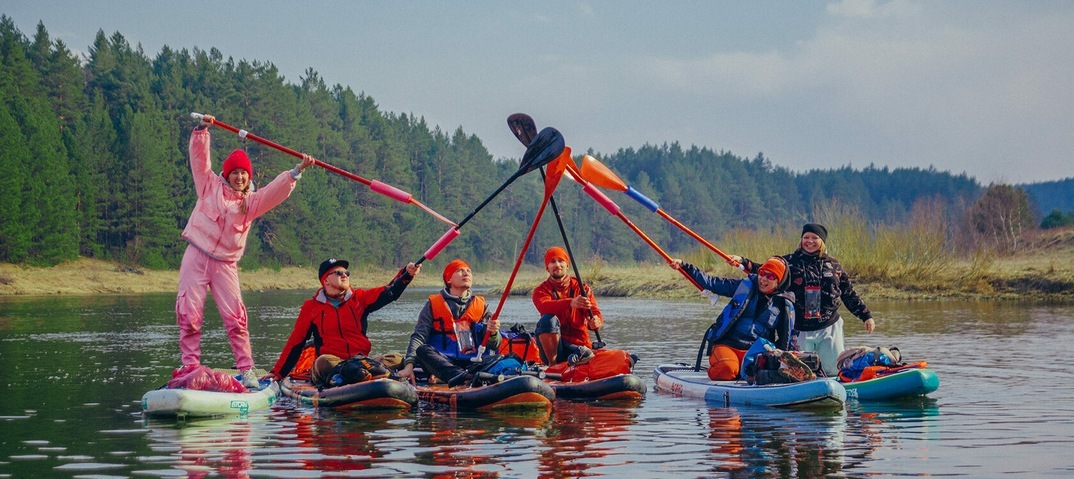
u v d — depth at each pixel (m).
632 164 163.75
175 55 100.12
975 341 13.41
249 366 8.40
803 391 7.70
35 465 5.54
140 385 9.44
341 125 92.88
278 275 67.00
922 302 22.89
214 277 8.28
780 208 168.12
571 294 9.51
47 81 71.31
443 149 103.88
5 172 49.25
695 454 5.80
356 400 7.77
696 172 157.75
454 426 6.90
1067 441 6.16
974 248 31.92
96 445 6.15
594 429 6.75
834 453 5.80
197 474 5.29
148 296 40.09
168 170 66.12
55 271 50.53
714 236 138.62
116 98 77.62
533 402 7.71
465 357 8.76
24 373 10.53
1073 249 33.31
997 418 7.11
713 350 8.99
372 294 8.77
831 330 9.08
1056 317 17.75
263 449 6.00
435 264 94.12
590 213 117.94
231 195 8.32
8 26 80.44
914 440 6.23
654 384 9.58
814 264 9.11
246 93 75.38
